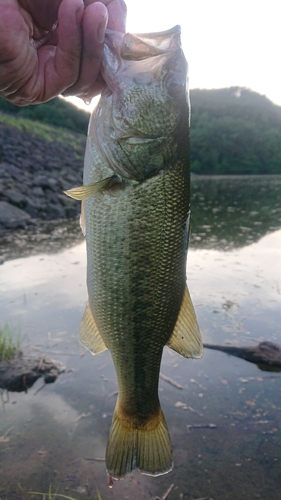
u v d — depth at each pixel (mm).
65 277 876
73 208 2018
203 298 748
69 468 384
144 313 284
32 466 384
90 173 275
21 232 1430
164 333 296
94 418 446
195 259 1022
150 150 268
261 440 416
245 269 927
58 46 239
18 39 233
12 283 835
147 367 298
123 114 263
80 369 528
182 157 280
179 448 407
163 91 268
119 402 306
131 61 263
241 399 475
